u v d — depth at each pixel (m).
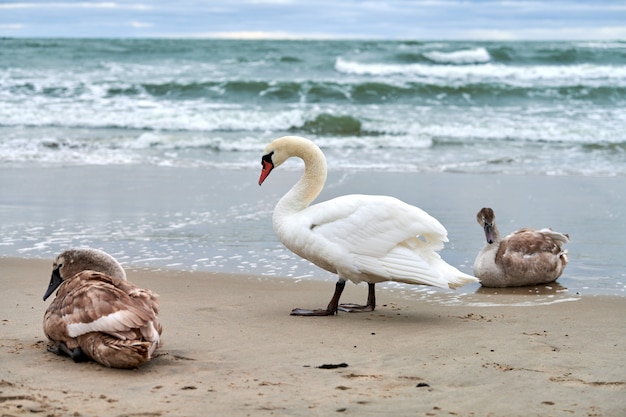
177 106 28.02
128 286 5.85
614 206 14.31
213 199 14.69
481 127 24.22
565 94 30.44
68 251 6.47
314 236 7.58
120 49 42.53
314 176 8.00
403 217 7.57
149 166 18.67
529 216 13.43
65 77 33.12
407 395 5.09
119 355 5.43
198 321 7.20
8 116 24.92
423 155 20.75
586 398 5.10
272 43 48.06
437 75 36.88
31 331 6.64
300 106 28.64
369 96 30.30
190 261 10.23
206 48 43.88
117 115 25.48
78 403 4.81
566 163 19.62
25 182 16.23
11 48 42.44
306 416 4.64
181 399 4.93
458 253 11.02
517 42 52.06
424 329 7.09
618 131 23.38
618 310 8.11
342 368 5.72
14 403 4.77
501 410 4.84
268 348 6.28
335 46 46.66
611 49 42.50
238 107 28.19
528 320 7.56
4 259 10.02
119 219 12.85
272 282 9.27
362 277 7.64
